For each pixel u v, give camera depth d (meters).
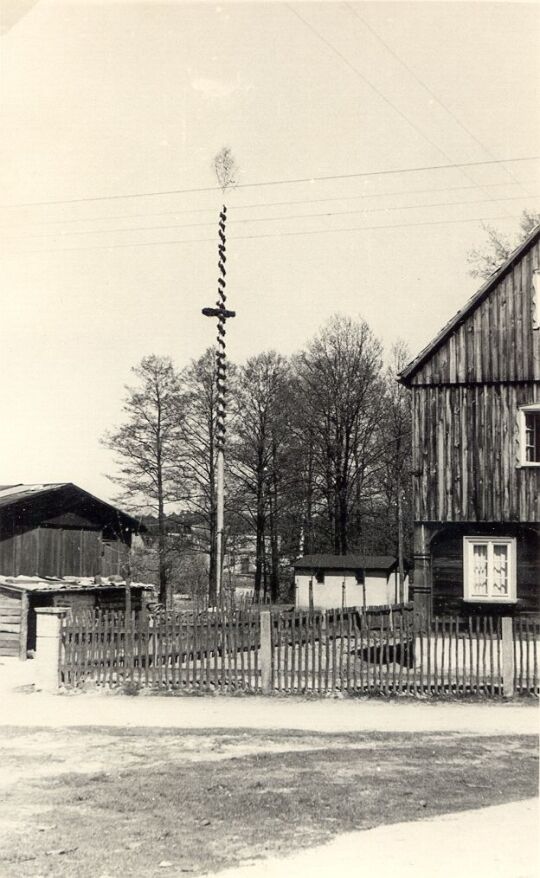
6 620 30.44
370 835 9.70
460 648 23.50
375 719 16.80
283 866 8.64
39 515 35.09
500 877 8.27
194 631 20.12
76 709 18.00
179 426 54.69
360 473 60.91
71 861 8.81
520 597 23.86
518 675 19.19
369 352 59.28
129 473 54.66
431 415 24.61
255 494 57.31
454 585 24.47
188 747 14.31
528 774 12.48
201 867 8.62
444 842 9.42
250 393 56.44
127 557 39.28
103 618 20.84
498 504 23.94
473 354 24.44
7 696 19.69
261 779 12.17
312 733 15.45
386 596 54.56
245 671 20.03
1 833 9.79
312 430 59.28
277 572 60.75
